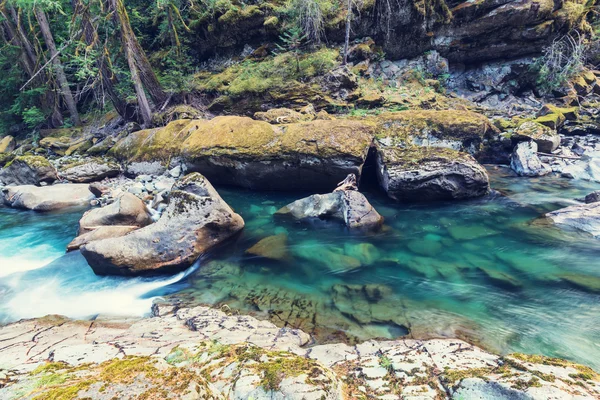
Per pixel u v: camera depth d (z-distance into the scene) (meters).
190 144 9.96
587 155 9.88
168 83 14.69
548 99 14.55
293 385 2.08
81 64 12.32
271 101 13.10
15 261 6.43
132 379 1.59
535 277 4.89
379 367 2.76
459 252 5.90
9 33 16.17
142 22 17.42
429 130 9.90
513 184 9.07
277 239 6.68
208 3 15.27
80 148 13.84
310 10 13.95
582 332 3.60
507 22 13.62
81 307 4.81
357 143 8.55
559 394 2.07
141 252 5.55
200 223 6.11
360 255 6.02
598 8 15.04
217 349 2.65
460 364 2.69
